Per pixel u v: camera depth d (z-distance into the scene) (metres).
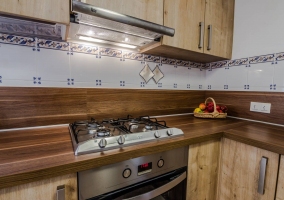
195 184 0.86
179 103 1.41
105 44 1.05
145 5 0.88
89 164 0.53
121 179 0.62
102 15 0.65
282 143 0.70
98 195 0.58
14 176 0.43
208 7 1.15
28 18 0.65
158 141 0.72
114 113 1.10
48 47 0.90
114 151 0.60
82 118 1.00
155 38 0.95
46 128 0.88
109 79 1.09
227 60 1.39
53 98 0.91
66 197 0.52
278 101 1.07
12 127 0.83
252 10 1.22
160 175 0.73
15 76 0.83
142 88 1.22
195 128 0.96
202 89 1.57
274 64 1.10
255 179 0.77
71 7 0.61
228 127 0.99
